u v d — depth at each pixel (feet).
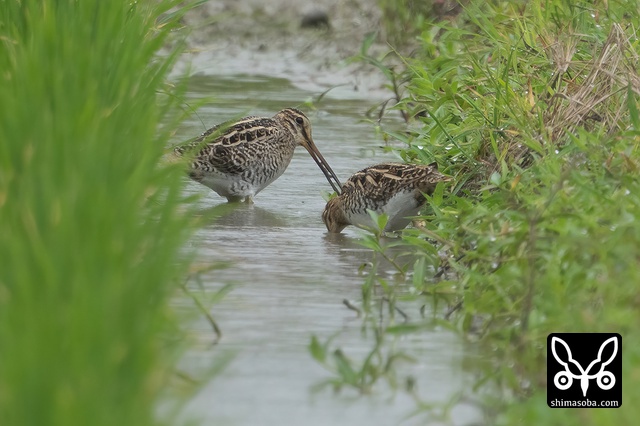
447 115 46.34
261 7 104.78
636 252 28.58
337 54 88.99
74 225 25.64
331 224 45.57
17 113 30.78
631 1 47.93
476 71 47.32
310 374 28.86
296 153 60.64
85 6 38.91
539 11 48.67
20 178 28.89
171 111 62.54
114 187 29.25
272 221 47.34
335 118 67.21
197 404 26.55
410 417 26.40
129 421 21.24
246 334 31.71
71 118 31.14
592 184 33.42
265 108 68.23
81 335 22.20
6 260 25.23
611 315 26.55
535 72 45.80
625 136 36.01
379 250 36.88
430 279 37.47
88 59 35.50
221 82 78.02
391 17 75.46
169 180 36.40
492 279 31.68
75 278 23.81
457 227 36.73
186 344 27.37
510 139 41.42
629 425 23.09
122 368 22.80
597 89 40.78
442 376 29.04
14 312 23.24
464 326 31.83
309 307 34.53
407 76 60.18
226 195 51.13
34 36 36.91
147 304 25.73
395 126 64.69
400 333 31.55
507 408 26.89
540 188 36.52
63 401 20.58
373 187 43.93
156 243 29.35
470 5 62.13
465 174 43.14
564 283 29.04
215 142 50.21
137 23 41.55
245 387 27.78
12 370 21.53
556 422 25.30
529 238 30.96
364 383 28.40
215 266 34.96
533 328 28.50
